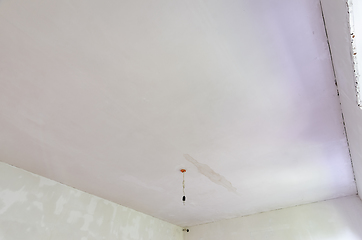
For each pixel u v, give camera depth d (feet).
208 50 4.68
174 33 4.35
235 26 4.26
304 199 13.67
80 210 11.07
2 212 8.29
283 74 5.30
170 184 10.84
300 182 11.25
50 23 4.17
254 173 10.09
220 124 6.92
